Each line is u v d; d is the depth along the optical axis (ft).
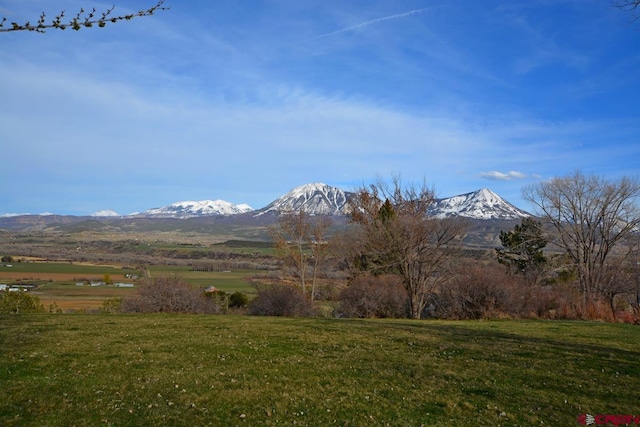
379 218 119.03
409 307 105.09
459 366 40.45
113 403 28.99
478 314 97.86
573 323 79.66
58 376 33.88
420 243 105.91
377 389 33.53
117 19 23.07
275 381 34.83
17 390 30.40
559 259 136.98
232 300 124.98
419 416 28.63
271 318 73.61
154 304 93.76
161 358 40.63
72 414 26.96
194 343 47.55
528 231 140.56
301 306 99.50
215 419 27.17
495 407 30.35
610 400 32.07
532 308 100.42
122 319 64.90
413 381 35.70
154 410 28.12
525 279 120.88
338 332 57.62
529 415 29.17
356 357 43.29
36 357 38.81
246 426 26.40
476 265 106.63
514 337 57.57
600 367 40.81
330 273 141.38
